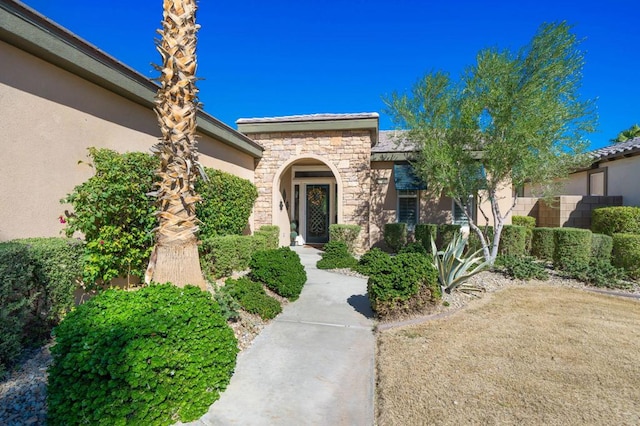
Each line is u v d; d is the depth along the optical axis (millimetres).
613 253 9469
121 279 6562
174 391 3061
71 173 5734
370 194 14383
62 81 5578
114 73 6262
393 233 13414
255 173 14461
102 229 5715
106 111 6512
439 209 14414
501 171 9562
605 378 3957
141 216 6359
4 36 4539
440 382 3881
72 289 4836
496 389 3723
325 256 11547
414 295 6211
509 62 8922
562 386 3781
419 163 11766
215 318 3676
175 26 4770
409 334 5355
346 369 4301
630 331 5461
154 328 2990
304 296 7656
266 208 14344
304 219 17438
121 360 2736
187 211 4945
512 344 4945
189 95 4906
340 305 7023
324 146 14023
